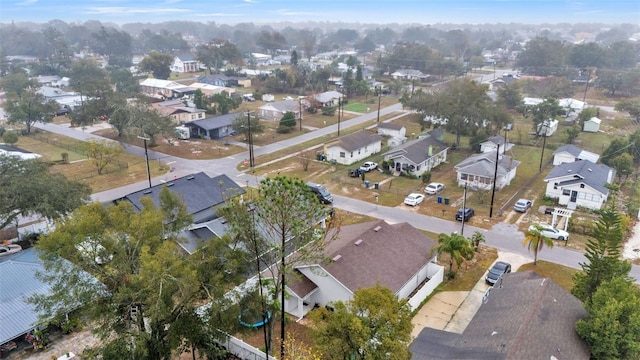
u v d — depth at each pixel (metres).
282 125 82.25
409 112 99.12
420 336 25.45
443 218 46.00
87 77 118.56
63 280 21.45
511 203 50.00
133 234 22.70
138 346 21.20
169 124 72.44
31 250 33.16
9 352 26.25
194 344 23.78
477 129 71.25
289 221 21.73
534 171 61.22
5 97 101.25
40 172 40.44
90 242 22.16
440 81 145.38
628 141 62.34
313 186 51.22
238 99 101.25
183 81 139.50
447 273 34.84
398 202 50.50
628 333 21.86
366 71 154.12
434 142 66.06
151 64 139.88
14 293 28.34
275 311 25.19
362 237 33.12
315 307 30.62
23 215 37.22
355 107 105.81
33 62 161.38
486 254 38.25
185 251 32.12
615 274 26.98
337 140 67.31
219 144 74.56
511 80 129.25
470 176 55.16
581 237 41.34
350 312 20.92
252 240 23.73
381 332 19.95
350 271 29.55
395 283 29.97
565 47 158.38
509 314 24.17
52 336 27.61
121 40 194.88
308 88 123.94
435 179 58.56
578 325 23.00
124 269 22.05
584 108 91.50
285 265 23.30
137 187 55.16
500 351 20.89
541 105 77.81
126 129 73.75
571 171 49.66
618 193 52.12
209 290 22.62
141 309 22.36
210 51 156.75
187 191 43.34
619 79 121.44
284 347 23.53
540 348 21.11
